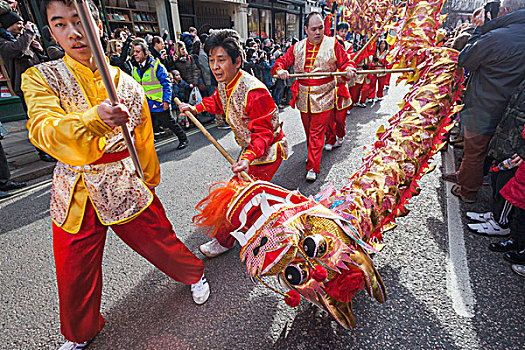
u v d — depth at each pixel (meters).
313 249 1.17
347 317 1.32
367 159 1.95
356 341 1.68
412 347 1.63
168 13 10.55
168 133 6.12
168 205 3.29
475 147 2.70
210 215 1.58
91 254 1.46
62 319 1.52
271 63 8.46
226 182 1.65
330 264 1.20
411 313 1.84
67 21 1.11
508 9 2.27
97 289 1.57
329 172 3.94
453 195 3.18
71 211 1.37
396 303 1.91
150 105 4.82
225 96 2.13
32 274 2.37
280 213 1.27
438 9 2.43
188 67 6.37
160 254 1.69
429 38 2.41
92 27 0.86
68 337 1.56
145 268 2.36
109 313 1.96
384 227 2.08
